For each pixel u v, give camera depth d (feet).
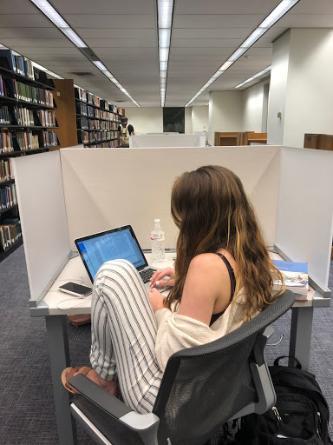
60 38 17.69
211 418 2.78
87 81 31.94
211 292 2.67
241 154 5.65
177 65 25.66
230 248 2.88
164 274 4.48
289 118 17.66
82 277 4.85
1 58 13.00
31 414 5.28
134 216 5.88
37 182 4.48
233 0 13.05
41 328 7.77
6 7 13.47
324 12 14.56
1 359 6.67
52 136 19.12
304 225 4.79
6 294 9.63
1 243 12.48
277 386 4.07
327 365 6.16
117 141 43.29
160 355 2.73
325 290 4.12
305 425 3.71
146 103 55.62
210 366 2.38
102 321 2.82
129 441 2.63
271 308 2.47
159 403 2.32
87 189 5.72
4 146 13.08
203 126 59.82
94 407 2.88
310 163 4.58
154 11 14.05
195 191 2.91
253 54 22.20
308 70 17.16
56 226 5.19
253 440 3.66
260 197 5.83
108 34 17.12
